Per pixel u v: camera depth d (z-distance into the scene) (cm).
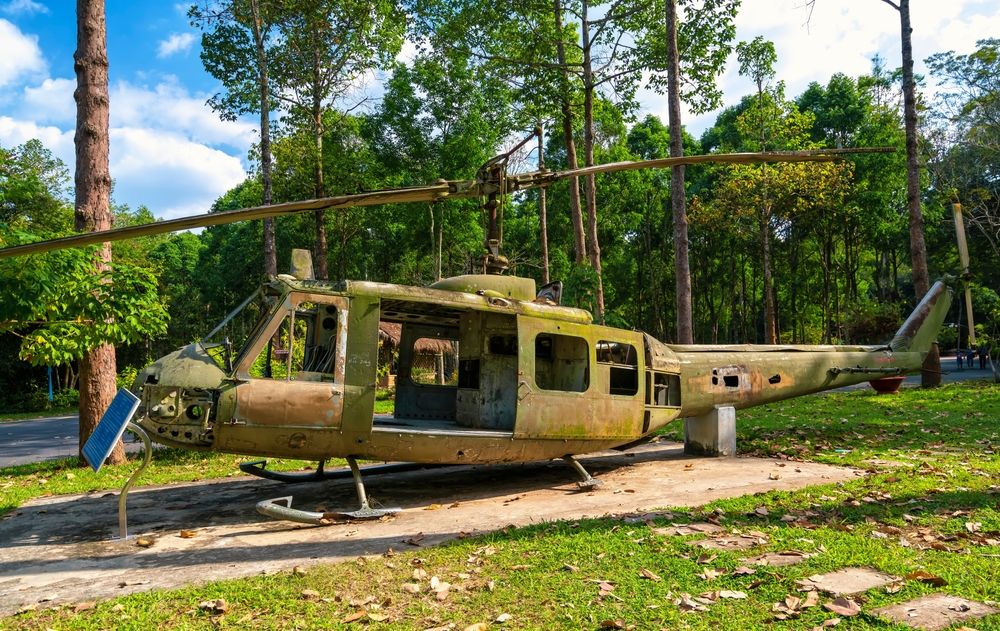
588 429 750
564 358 805
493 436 687
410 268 4359
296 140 2648
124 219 5075
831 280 4603
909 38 1902
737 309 5203
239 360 591
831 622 333
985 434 962
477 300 690
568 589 395
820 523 530
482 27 2097
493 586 405
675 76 1627
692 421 955
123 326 952
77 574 463
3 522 637
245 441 593
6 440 1748
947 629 322
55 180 3572
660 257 4691
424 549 494
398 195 620
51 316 946
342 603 385
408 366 855
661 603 369
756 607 361
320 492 758
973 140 3155
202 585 425
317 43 2305
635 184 4225
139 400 544
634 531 520
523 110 2533
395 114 3125
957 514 536
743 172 3300
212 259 5694
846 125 3866
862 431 1051
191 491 782
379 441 641
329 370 644
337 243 4247
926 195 3903
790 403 1526
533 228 4300
